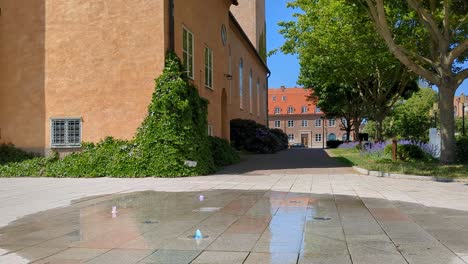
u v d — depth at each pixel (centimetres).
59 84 1712
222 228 673
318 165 2117
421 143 2408
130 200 986
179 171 1548
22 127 1736
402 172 1519
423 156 2011
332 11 2659
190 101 1670
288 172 1742
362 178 1481
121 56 1673
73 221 746
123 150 1605
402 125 5753
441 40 1723
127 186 1269
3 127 1752
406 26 2444
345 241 586
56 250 558
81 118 1689
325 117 6094
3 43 1758
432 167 1600
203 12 2202
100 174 1555
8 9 1758
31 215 809
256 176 1569
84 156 1627
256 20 5253
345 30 2675
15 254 543
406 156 1992
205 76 2230
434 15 1809
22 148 1733
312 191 1127
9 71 1752
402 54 1723
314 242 581
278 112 11544
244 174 1655
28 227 702
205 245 570
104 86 1680
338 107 5112
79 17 1705
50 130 1709
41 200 998
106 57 1683
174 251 542
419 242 581
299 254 523
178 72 1647
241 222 720
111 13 1683
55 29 1722
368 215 779
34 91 1733
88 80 1692
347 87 4503
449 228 670
